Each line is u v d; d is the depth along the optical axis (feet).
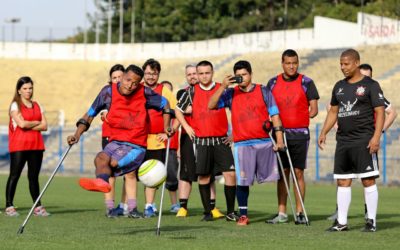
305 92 62.85
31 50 325.21
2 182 144.56
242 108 61.57
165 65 302.45
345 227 55.88
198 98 65.57
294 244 47.37
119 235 51.83
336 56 247.50
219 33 406.62
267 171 61.72
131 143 52.03
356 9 357.20
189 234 52.75
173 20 427.74
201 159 65.16
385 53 236.22
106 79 305.32
